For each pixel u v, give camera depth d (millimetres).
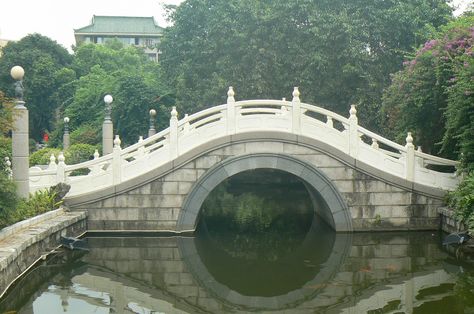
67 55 45062
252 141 13000
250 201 22078
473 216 10484
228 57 22531
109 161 14016
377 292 8516
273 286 9125
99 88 31938
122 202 13008
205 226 15750
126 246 11984
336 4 22391
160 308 7887
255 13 21828
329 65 21031
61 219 11445
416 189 13156
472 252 11250
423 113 14844
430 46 14203
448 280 9102
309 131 13086
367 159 13141
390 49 21281
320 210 16422
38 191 12461
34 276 9500
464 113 11641
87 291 8656
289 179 27609
